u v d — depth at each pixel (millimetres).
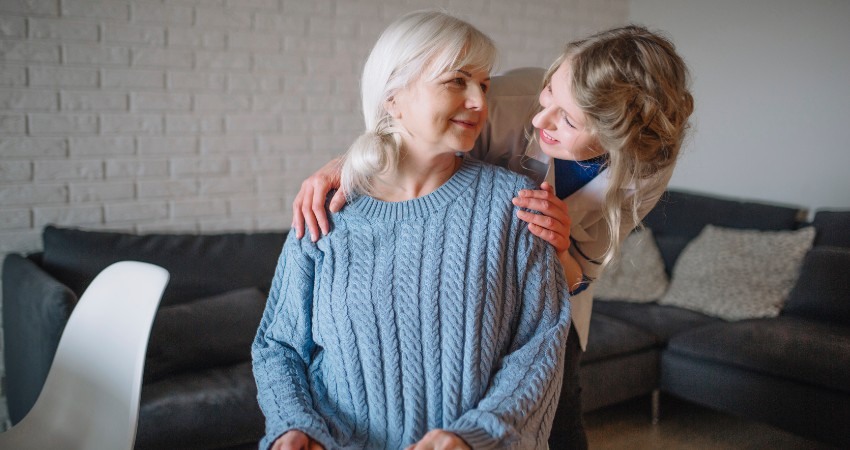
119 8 2707
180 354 2324
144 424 2023
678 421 3051
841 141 3303
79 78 2670
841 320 2807
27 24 2551
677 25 4016
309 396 1110
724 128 3818
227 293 2656
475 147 1477
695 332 2885
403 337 1059
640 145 1151
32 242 2674
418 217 1089
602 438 2861
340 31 3195
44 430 1497
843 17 3256
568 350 1561
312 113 3197
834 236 3045
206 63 2916
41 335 2154
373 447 1071
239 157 3061
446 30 1009
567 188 1464
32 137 2617
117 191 2816
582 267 1520
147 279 1465
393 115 1073
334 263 1098
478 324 1061
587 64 1111
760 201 3656
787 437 2918
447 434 919
